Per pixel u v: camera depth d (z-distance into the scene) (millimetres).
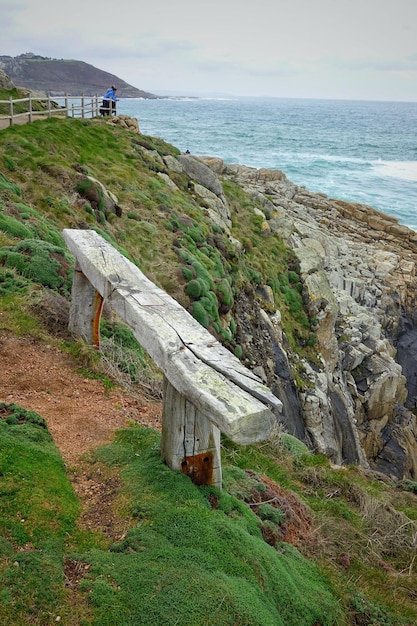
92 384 5645
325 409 15117
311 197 30719
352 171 55156
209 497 3898
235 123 122625
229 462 5789
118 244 12055
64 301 7094
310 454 7184
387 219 29547
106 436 4555
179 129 94688
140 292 4629
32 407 4855
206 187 21375
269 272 18328
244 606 3023
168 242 14031
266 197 26312
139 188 16562
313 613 3619
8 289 6766
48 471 3721
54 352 6016
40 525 3258
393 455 17219
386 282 23484
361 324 19609
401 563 5039
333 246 24406
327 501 5719
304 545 4543
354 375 18156
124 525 3438
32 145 14312
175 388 3596
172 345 3695
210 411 3119
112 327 7508
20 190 11141
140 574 3033
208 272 13938
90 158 16750
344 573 4496
